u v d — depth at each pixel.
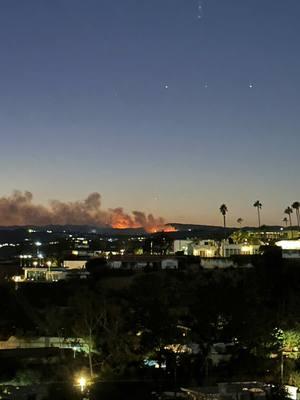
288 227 175.75
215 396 44.88
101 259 123.81
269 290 82.25
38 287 92.69
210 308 59.06
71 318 61.25
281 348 58.66
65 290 90.62
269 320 60.69
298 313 66.56
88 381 52.59
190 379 54.38
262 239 154.00
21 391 49.41
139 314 58.62
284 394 47.28
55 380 53.66
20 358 58.47
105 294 78.69
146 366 56.50
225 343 59.25
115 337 56.28
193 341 58.41
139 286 85.06
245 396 45.38
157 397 48.72
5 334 69.44
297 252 114.44
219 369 57.59
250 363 57.47
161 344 56.78
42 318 74.19
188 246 149.75
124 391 50.66
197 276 95.12
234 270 99.94
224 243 145.12
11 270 134.75
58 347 62.47
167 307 62.84
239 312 59.19
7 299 83.06
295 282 88.88
